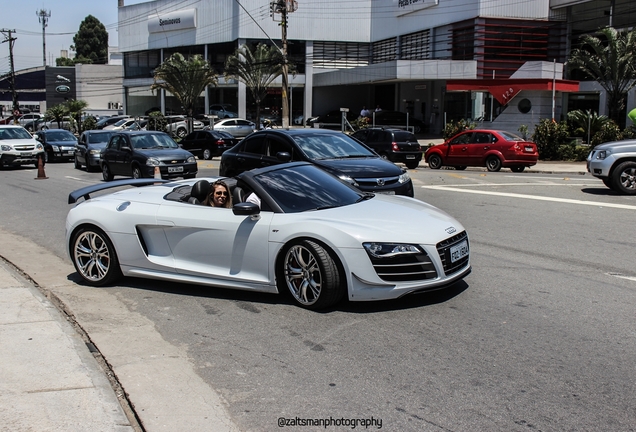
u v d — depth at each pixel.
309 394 4.20
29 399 4.02
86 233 6.93
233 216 6.20
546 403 4.00
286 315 5.78
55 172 23.41
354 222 5.75
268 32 53.19
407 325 5.46
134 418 3.94
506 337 5.17
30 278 7.42
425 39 45.06
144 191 7.27
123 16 65.69
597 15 38.72
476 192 14.95
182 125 47.09
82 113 59.28
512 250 8.49
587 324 5.48
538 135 28.48
